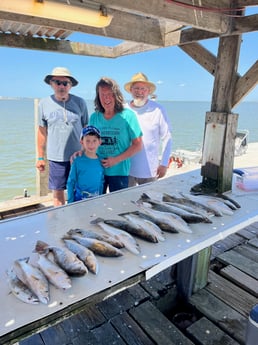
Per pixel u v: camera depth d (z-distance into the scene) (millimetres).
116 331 1493
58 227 1214
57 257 922
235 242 2471
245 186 1768
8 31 1959
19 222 1271
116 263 950
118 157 2021
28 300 757
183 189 1751
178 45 1895
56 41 2168
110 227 1182
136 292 1781
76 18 1073
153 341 1442
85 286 828
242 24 1487
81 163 1909
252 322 1087
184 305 1796
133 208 1428
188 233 1173
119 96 2004
